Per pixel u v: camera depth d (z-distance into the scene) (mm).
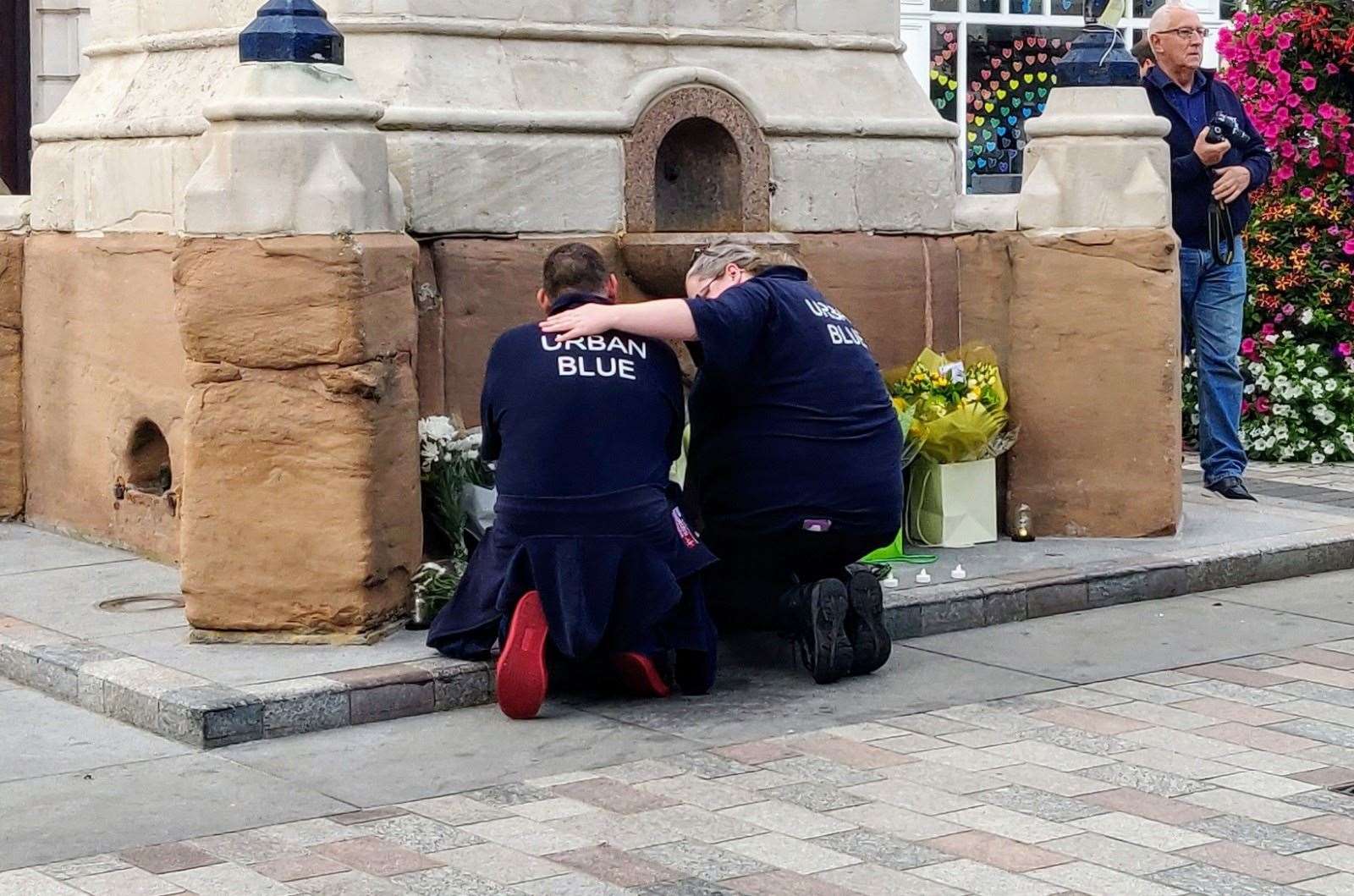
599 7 9484
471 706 7473
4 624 8195
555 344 7363
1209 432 11406
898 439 7887
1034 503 10062
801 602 7660
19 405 10703
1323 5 13398
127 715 7203
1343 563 10047
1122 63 9922
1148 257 9781
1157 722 7137
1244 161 11148
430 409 8781
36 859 5734
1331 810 6113
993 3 16203
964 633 8633
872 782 6438
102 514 10016
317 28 7941
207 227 7785
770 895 5395
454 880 5527
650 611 7270
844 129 10023
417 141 8695
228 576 7824
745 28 9984
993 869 5594
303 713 7082
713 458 7836
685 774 6539
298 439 7781
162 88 9734
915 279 10211
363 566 7785
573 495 7219
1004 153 16406
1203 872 5555
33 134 10633
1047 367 10000
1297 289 13383
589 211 9273
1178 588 9406
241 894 5430
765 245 9188
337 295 7688
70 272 10156
